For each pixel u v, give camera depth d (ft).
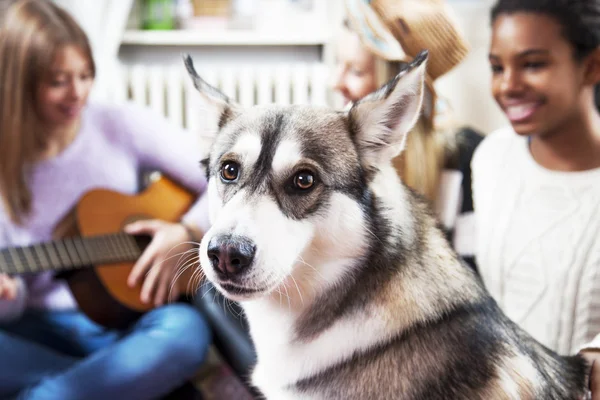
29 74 5.47
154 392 5.18
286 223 3.17
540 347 3.40
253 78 9.36
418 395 3.06
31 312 5.80
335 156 3.30
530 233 4.34
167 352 5.21
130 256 5.65
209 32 9.27
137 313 5.73
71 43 5.56
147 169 6.64
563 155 4.29
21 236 5.78
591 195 4.16
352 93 5.09
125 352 5.11
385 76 4.74
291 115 3.43
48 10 5.65
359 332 3.21
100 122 6.36
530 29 3.88
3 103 5.53
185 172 6.43
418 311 3.16
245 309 3.66
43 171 5.85
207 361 6.59
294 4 9.42
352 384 3.17
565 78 3.95
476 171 4.86
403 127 3.37
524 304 4.33
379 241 3.28
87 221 5.74
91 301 5.56
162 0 9.37
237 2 9.68
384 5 4.71
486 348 3.09
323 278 3.31
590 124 4.17
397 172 3.99
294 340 3.37
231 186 3.36
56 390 4.84
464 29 8.87
